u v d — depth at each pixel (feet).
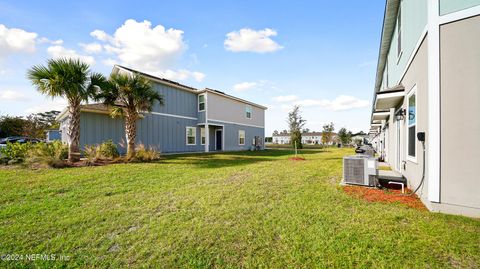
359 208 11.57
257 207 11.98
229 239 8.34
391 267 6.36
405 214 10.48
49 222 10.14
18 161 27.73
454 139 10.35
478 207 9.80
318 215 10.62
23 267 6.80
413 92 15.30
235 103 69.97
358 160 16.88
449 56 10.44
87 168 25.40
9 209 11.76
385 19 23.50
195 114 59.26
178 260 7.04
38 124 94.43
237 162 33.01
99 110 38.96
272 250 7.50
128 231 9.22
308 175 21.65
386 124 35.22
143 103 33.12
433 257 6.81
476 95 9.84
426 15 12.04
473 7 9.82
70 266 6.83
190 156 43.39
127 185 17.47
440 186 10.72
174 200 13.48
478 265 6.40
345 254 7.08
